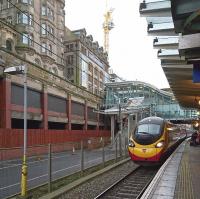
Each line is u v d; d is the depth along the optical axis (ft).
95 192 50.98
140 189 54.29
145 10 43.32
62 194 48.44
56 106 173.68
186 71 80.23
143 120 83.82
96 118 235.20
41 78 156.56
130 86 250.16
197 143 143.43
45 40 211.00
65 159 63.82
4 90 127.13
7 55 130.00
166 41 55.57
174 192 40.16
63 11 239.91
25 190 44.29
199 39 44.65
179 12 32.71
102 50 318.65
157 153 76.74
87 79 272.31
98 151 108.88
